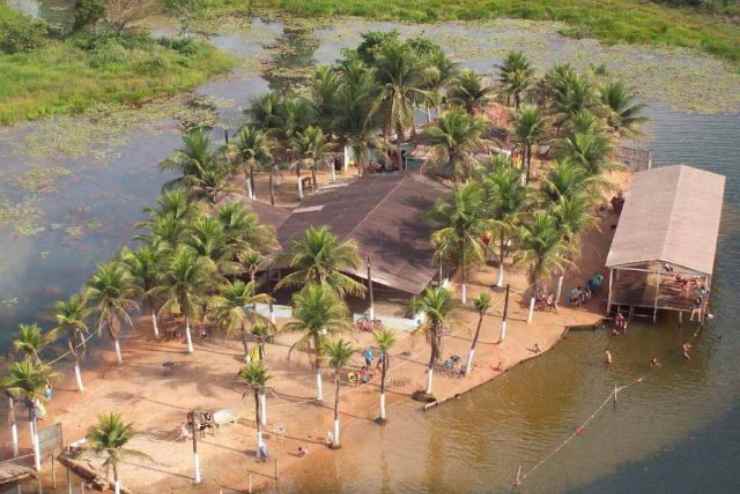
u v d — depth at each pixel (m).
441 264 88.12
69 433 70.94
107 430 62.09
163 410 73.88
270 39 191.50
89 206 114.06
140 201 115.75
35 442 66.81
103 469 66.44
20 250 102.81
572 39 191.00
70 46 172.12
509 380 79.12
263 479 66.44
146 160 128.75
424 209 96.62
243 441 70.44
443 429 72.75
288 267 86.06
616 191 112.69
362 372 78.12
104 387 77.31
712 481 67.00
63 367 80.75
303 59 175.88
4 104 145.00
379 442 71.00
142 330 86.56
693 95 155.50
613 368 81.31
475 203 85.31
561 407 75.88
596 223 94.19
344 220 93.81
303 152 107.50
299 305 71.94
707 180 105.38
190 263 76.62
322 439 70.94
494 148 115.62
